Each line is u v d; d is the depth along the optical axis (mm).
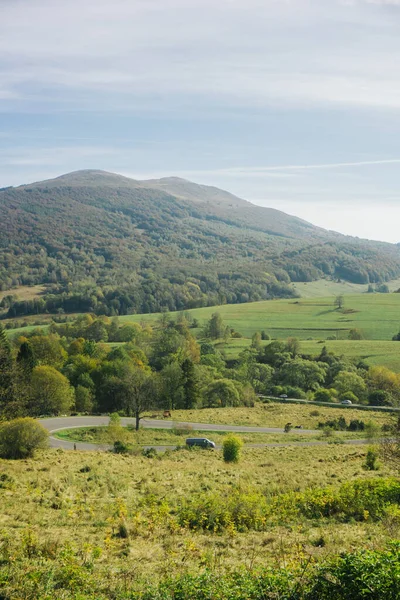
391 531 17047
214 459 42875
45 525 17500
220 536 17391
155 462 38562
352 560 10773
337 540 16094
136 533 16812
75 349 114875
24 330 154250
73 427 61750
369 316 168500
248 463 39969
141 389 65000
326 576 10781
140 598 10734
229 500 21016
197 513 19375
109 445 50250
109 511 19781
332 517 20422
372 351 123000
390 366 111625
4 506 19703
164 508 19109
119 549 15055
